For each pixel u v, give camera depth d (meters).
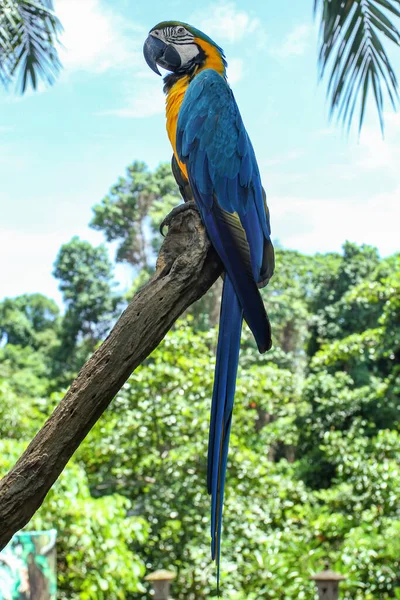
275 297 19.34
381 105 5.18
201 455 8.59
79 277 24.25
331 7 4.97
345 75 5.12
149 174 24.61
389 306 10.10
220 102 2.93
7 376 22.56
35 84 6.70
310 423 13.45
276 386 9.30
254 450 10.17
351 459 9.63
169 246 2.37
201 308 17.34
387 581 8.20
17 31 6.39
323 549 9.41
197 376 8.67
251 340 16.38
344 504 9.62
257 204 2.79
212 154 2.82
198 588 8.40
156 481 8.74
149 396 8.68
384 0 4.89
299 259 20.41
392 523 8.73
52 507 6.55
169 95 3.29
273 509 8.98
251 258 2.67
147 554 8.68
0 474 6.46
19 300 29.92
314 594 7.92
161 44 3.36
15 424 9.03
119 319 2.11
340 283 18.98
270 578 8.07
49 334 28.98
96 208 24.41
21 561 4.77
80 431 2.03
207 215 2.45
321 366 14.72
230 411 2.32
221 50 3.40
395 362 16.02
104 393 2.05
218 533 2.15
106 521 6.77
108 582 6.88
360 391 13.55
